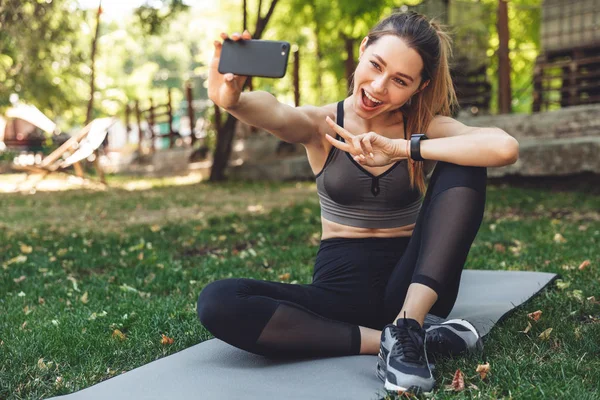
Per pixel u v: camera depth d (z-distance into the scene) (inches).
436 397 82.4
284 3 558.3
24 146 751.7
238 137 623.8
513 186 382.3
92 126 478.3
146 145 856.9
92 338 115.6
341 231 103.7
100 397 87.3
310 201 351.6
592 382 86.7
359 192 99.9
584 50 375.2
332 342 98.1
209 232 253.4
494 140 92.2
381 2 497.7
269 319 94.5
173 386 90.6
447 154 93.4
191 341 113.9
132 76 1117.7
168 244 229.3
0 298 157.1
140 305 138.9
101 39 1005.2
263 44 86.4
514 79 599.2
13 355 106.9
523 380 87.1
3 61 473.7
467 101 434.6
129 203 377.7
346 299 101.0
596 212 271.6
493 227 233.1
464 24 421.4
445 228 92.7
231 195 414.3
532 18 545.0
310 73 644.7
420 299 91.8
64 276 179.2
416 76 93.6
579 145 345.4
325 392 86.7
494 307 125.6
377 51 92.9
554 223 240.8
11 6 418.6
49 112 559.5
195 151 684.1
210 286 95.3
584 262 159.0
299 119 98.1
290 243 225.9
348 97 105.3
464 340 98.0
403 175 98.7
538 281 146.1
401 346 87.2
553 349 101.6
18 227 285.7
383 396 85.0
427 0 402.3
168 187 495.5
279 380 91.5
